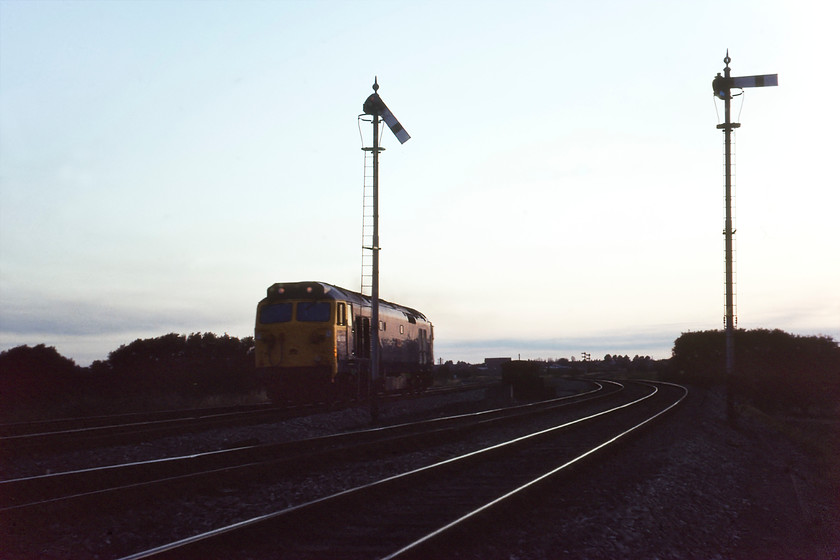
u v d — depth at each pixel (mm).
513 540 9375
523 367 49875
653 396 44812
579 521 10500
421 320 43250
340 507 10602
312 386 30172
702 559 9539
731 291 27156
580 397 44562
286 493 12445
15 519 9594
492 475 14297
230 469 13086
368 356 33625
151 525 10141
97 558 8688
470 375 107125
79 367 41188
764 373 61750
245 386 43094
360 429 25250
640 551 9359
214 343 48969
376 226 26594
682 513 11930
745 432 27844
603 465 16062
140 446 18438
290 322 30234
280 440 21312
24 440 18188
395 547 8688
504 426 25938
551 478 12836
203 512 10938
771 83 25812
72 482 12617
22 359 38219
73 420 23609
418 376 42406
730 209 26578
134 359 46531
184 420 23891
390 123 26781
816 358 67250
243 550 8578
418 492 12344
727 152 26188
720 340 76562
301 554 8492
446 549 8664
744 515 12680
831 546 11273
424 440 20141
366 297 35219
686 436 22969
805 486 17422
